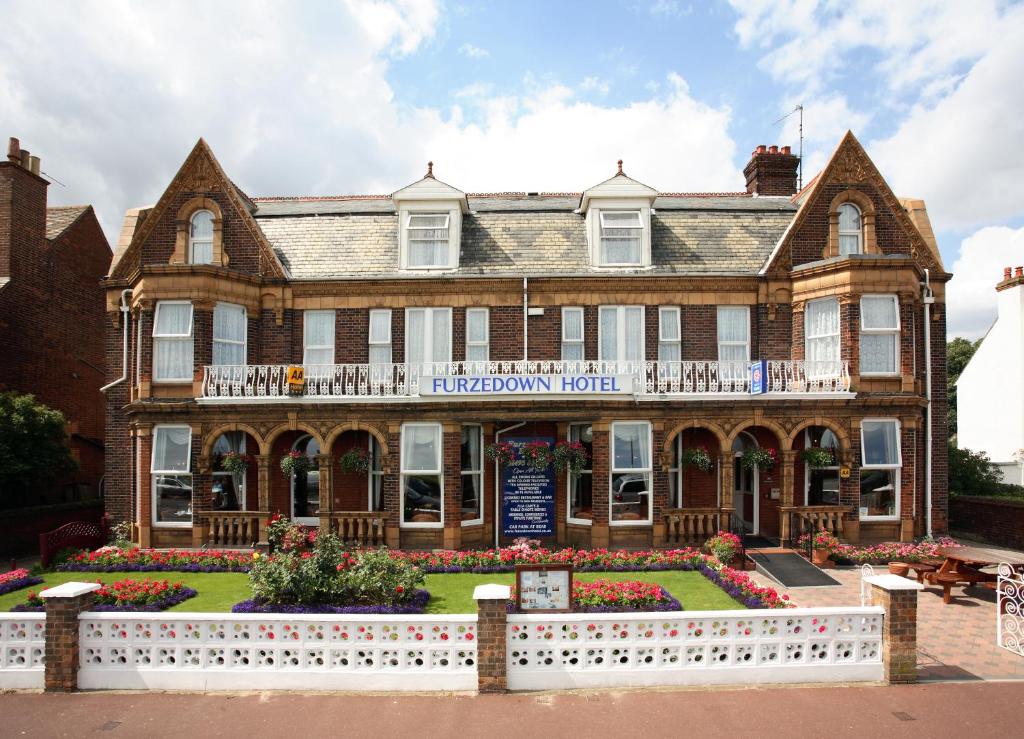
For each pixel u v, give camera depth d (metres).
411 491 16.33
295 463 16.14
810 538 14.80
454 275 17.44
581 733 7.09
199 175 17.56
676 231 18.61
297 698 7.99
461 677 8.16
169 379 16.48
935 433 17.44
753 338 17.48
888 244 17.45
